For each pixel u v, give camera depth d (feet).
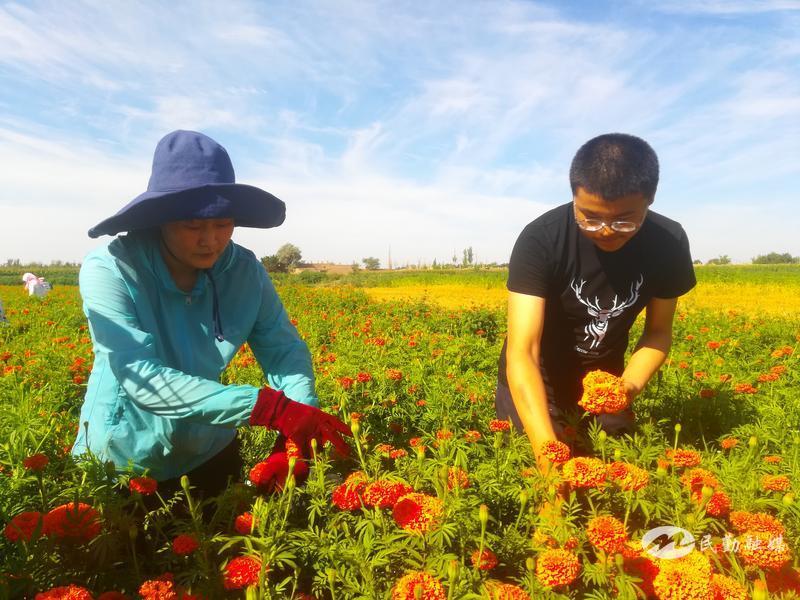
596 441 9.96
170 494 9.32
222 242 8.07
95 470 7.82
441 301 72.08
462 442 9.59
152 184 8.03
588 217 8.48
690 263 10.36
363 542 7.04
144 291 8.36
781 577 6.63
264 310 9.71
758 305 62.18
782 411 13.09
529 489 7.82
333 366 17.69
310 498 8.16
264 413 7.68
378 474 8.68
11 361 21.11
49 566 6.79
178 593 6.37
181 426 8.79
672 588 5.85
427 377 17.35
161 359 8.59
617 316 10.50
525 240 9.92
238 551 7.44
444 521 6.89
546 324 10.96
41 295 68.80
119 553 7.62
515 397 9.29
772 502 8.11
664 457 9.48
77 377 17.15
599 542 6.38
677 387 14.56
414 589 5.62
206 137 8.17
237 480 10.50
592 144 8.36
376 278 169.17
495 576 7.29
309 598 6.75
